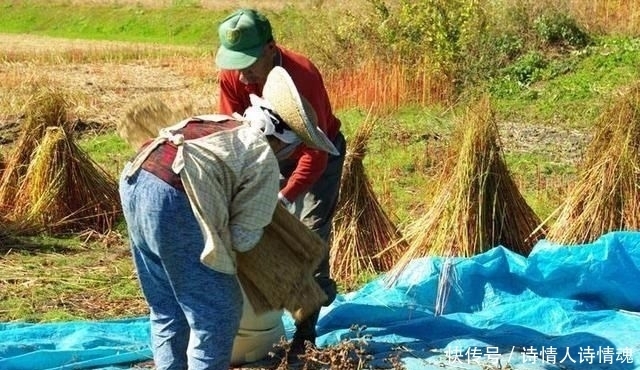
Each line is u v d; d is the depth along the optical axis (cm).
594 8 1758
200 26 3353
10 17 3816
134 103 482
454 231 691
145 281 457
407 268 670
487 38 1600
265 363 545
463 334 601
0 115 1395
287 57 513
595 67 1550
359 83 1538
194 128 439
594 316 627
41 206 872
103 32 3553
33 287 716
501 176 709
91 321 627
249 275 459
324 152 504
